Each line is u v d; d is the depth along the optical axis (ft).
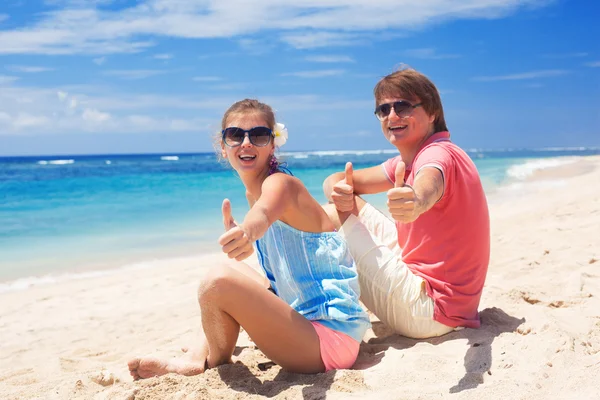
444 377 9.18
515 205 36.50
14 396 10.46
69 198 59.93
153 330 15.71
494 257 19.34
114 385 10.38
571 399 8.02
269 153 10.99
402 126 11.33
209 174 111.45
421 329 11.12
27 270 25.55
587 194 36.37
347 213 11.79
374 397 8.58
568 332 10.43
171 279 22.91
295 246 10.32
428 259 11.08
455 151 10.65
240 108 10.89
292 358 9.78
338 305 10.25
